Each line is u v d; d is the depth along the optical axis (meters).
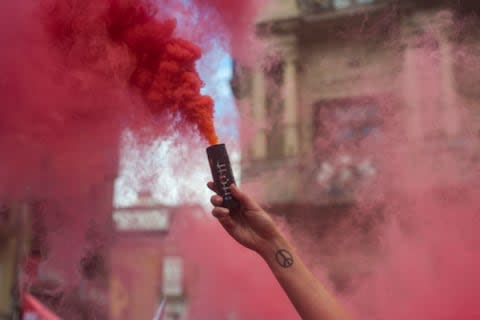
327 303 0.96
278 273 1.00
